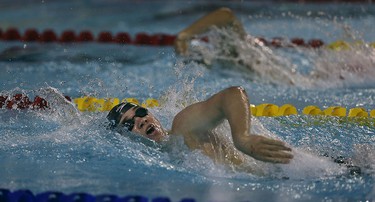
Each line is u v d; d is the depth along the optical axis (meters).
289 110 16.86
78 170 11.63
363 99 19.08
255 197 10.23
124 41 28.75
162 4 40.72
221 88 20.03
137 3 41.53
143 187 10.72
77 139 13.46
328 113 16.62
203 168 11.50
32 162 12.17
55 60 24.75
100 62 24.34
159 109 15.54
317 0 38.94
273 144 9.98
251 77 21.84
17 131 14.52
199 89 19.73
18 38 29.20
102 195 9.83
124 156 12.18
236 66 22.44
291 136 13.95
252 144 10.06
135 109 12.56
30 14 38.59
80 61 24.55
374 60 23.16
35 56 25.52
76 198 9.75
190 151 11.75
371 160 11.88
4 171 11.64
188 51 23.00
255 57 22.69
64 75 21.95
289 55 24.98
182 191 10.52
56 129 14.54
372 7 36.38
